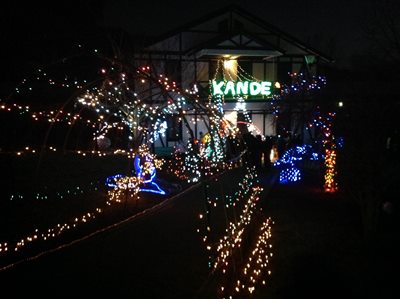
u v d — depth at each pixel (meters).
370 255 6.32
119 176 10.84
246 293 5.01
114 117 14.17
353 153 7.39
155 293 4.76
